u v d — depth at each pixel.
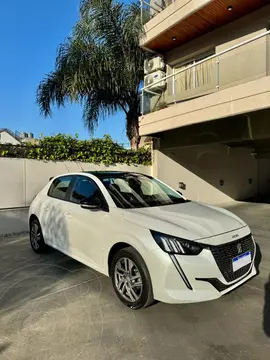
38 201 5.45
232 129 8.04
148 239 3.04
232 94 6.89
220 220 3.50
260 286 3.84
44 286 3.92
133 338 2.72
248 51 7.09
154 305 3.34
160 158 10.19
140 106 10.64
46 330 2.86
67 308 3.30
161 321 3.01
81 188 4.49
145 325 2.94
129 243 3.21
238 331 2.82
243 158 14.59
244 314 3.14
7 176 7.27
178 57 10.70
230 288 3.09
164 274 2.87
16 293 3.71
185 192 11.19
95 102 11.20
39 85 10.48
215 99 7.26
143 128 9.57
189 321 3.01
